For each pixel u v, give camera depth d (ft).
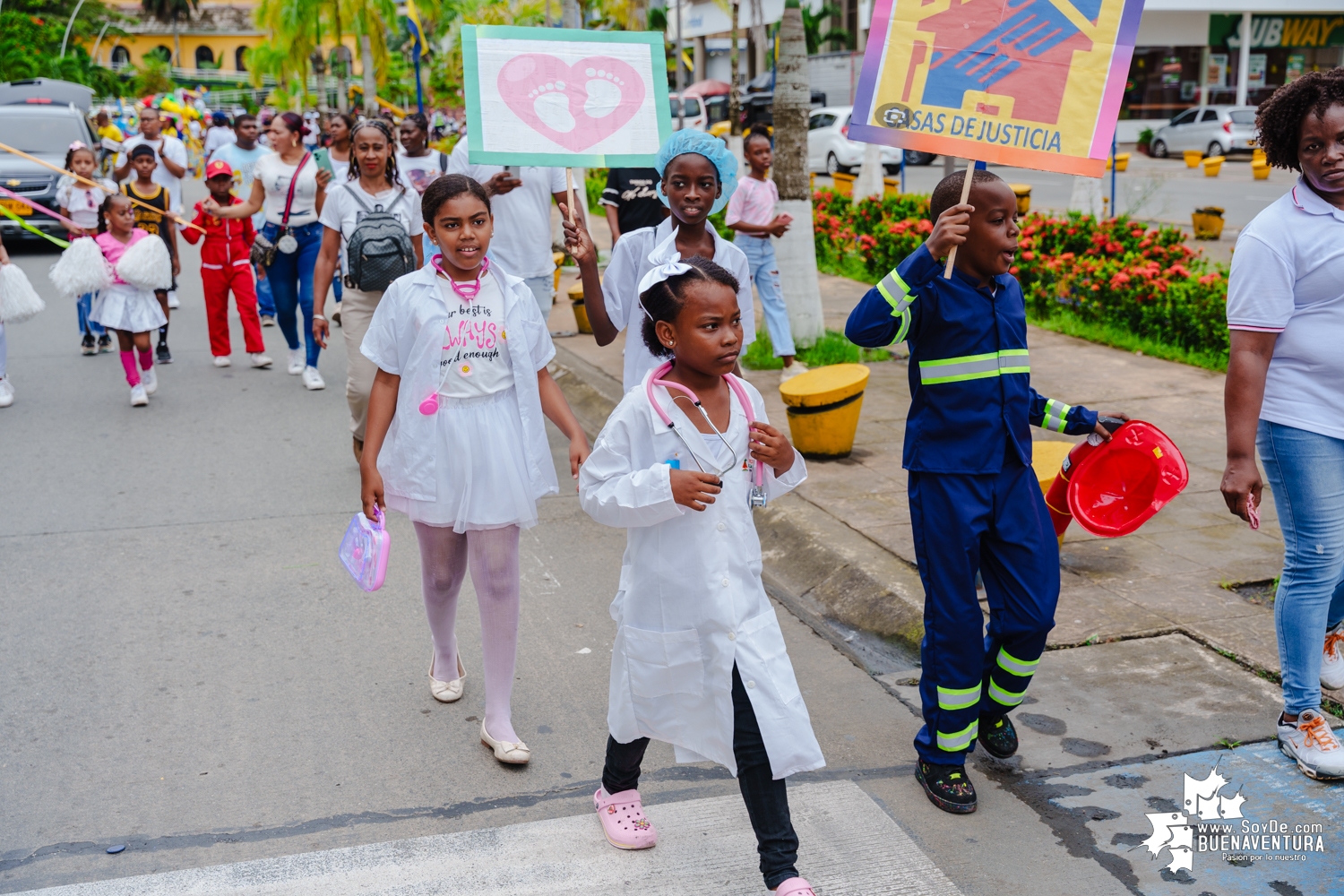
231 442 25.07
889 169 92.99
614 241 26.50
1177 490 11.71
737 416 9.64
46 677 14.30
